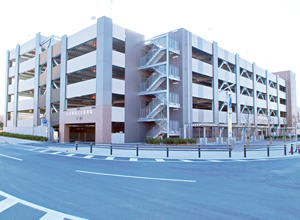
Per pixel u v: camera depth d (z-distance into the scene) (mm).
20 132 47281
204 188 8688
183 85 34094
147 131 36062
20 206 6402
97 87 31375
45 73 42000
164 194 7746
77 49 37875
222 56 42594
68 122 35281
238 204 6797
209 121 38500
